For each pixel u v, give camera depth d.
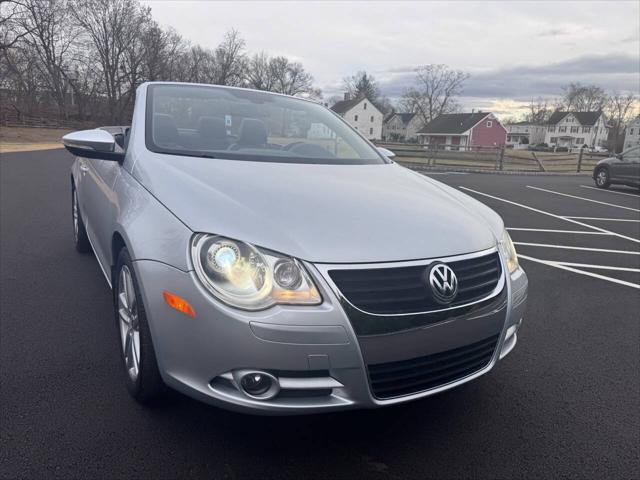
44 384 2.70
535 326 4.01
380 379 2.04
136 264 2.17
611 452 2.42
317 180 2.70
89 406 2.52
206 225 2.03
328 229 2.10
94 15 56.56
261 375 1.93
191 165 2.63
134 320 2.48
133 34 59.34
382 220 2.26
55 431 2.31
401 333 2.00
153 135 2.98
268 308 1.91
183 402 2.57
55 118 53.97
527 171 22.69
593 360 3.41
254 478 2.10
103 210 3.19
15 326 3.40
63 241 5.66
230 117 3.39
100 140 2.92
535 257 6.45
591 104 105.56
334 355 1.93
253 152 3.11
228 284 1.92
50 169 14.05
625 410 2.79
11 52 43.84
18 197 8.72
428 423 2.56
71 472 2.06
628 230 8.66
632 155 15.12
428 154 25.16
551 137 98.56
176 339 2.01
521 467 2.28
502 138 72.88
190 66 72.75
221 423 2.43
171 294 2.01
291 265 1.95
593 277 5.54
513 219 9.41
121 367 2.91
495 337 2.37
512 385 3.02
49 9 49.34
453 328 2.12
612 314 4.35
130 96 59.59
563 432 2.56
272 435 2.38
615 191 15.38
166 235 2.11
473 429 2.54
